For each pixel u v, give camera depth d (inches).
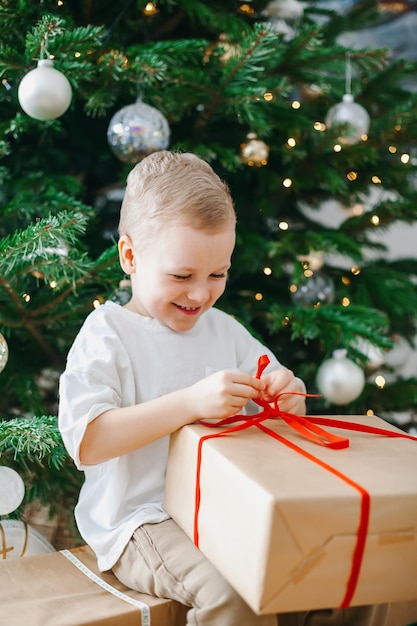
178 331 43.9
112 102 63.6
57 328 61.7
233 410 37.9
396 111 68.5
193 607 36.0
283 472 30.8
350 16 74.7
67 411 39.5
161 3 62.6
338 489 29.4
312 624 38.0
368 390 68.9
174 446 38.3
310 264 67.4
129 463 41.8
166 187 39.9
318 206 79.4
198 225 38.6
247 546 29.4
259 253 67.0
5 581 39.7
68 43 53.0
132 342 43.1
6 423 47.9
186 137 66.7
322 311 61.9
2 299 56.3
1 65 53.9
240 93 58.0
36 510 63.1
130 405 42.1
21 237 47.8
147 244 40.4
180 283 39.8
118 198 74.7
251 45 55.5
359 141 70.1
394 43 102.7
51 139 66.2
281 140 67.9
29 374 60.6
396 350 80.0
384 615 38.8
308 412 69.7
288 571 28.7
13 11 54.4
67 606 36.9
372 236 105.5
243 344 48.2
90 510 42.9
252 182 74.2
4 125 57.2
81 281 54.1
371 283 72.2
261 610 28.7
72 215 48.3
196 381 44.0
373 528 29.4
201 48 56.1
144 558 38.3
